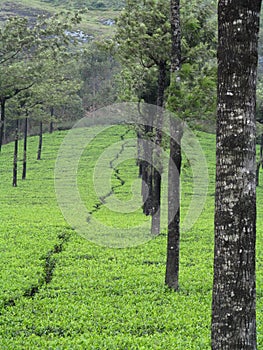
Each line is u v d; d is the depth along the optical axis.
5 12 157.38
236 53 7.74
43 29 35.53
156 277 16.77
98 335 11.30
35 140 81.81
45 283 15.98
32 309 13.38
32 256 19.45
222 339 7.71
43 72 39.56
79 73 87.69
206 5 22.23
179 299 14.47
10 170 60.03
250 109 7.81
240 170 7.74
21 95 43.03
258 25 7.87
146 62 25.17
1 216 30.31
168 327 12.02
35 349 10.51
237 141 7.75
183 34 21.80
